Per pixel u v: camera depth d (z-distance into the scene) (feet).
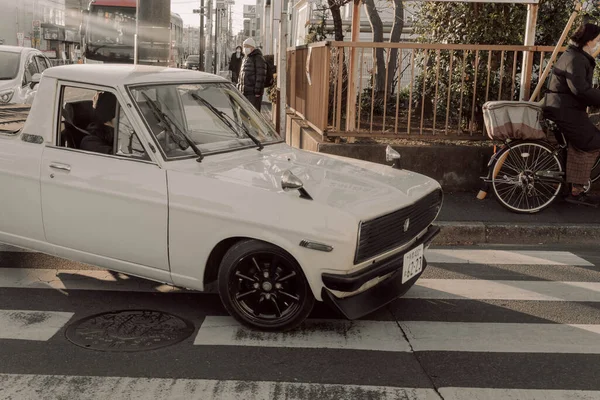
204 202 14.76
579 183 25.27
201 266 15.11
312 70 33.63
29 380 12.73
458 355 14.34
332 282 13.88
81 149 16.52
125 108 15.89
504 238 23.89
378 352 14.38
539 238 23.91
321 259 13.92
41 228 17.07
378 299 15.33
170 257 15.39
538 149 26.53
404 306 17.28
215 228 14.69
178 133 16.20
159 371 13.21
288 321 14.90
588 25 24.20
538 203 25.80
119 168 15.78
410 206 15.46
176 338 14.80
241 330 15.34
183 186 15.06
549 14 34.27
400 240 15.26
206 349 14.28
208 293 17.78
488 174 25.99
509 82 32.68
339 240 13.70
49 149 16.87
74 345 14.34
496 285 19.15
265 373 13.24
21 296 17.26
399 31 43.52
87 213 16.22
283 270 14.79
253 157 17.06
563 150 25.61
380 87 40.75
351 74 30.14
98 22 80.18
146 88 16.51
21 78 42.57
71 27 175.32
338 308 14.39
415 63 38.65
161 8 34.86
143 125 15.74
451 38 34.50
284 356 14.05
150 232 15.48
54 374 13.00
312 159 17.60
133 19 80.69
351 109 30.32
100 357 13.78
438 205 17.54
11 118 20.92
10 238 17.76
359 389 12.66
